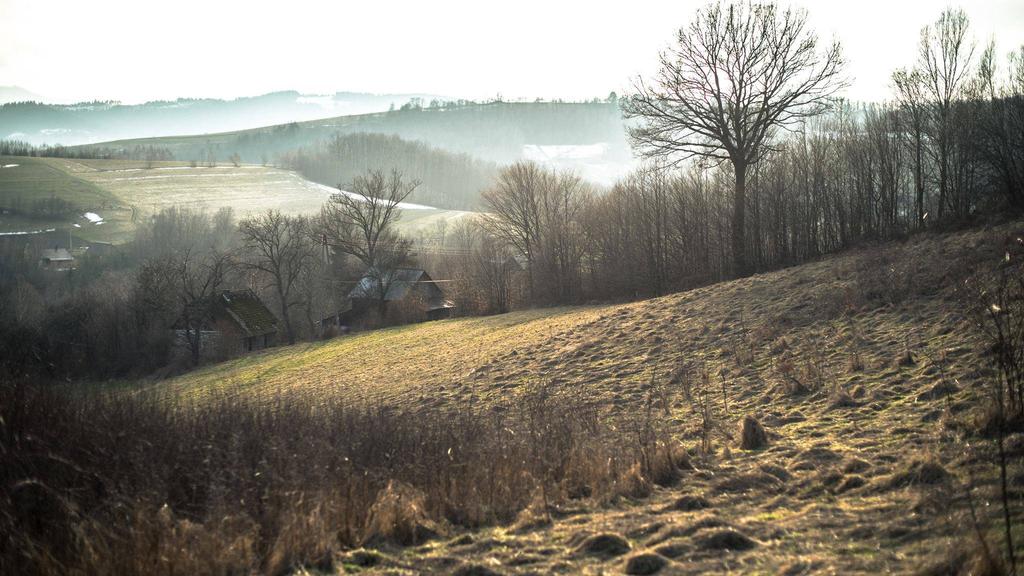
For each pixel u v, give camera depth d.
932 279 21.08
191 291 58.84
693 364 19.98
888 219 42.16
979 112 36.75
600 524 7.64
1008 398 9.59
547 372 23.09
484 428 13.42
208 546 6.85
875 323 18.95
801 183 46.62
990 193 34.81
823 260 35.66
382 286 65.81
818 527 6.89
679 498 8.20
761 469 9.18
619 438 11.52
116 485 8.67
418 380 27.34
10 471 8.76
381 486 9.03
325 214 70.88
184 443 10.48
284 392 29.59
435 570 6.69
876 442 9.87
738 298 28.11
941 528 6.35
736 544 6.57
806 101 37.78
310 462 9.50
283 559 6.93
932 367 13.43
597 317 33.81
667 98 39.09
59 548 7.33
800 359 17.64
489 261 64.00
